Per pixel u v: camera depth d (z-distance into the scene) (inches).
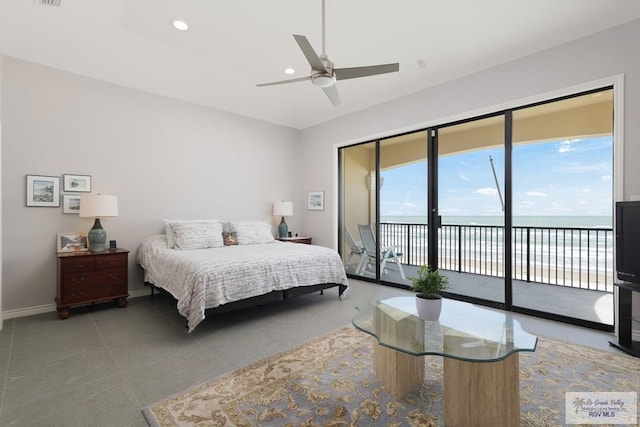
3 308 120.6
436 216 157.0
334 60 132.0
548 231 155.8
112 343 97.2
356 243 198.7
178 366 82.3
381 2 97.8
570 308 125.3
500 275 165.2
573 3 93.7
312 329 110.0
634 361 83.4
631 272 90.4
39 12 103.4
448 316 78.3
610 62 102.3
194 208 177.2
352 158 200.1
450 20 105.7
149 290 157.9
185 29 114.5
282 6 101.0
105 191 146.2
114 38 119.4
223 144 190.5
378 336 65.7
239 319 120.8
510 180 130.8
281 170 220.4
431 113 153.7
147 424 59.2
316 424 58.6
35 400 66.6
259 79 157.0
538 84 118.9
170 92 163.6
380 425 58.4
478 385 56.8
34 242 127.8
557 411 61.8
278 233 208.1
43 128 130.0
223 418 60.6
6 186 121.6
